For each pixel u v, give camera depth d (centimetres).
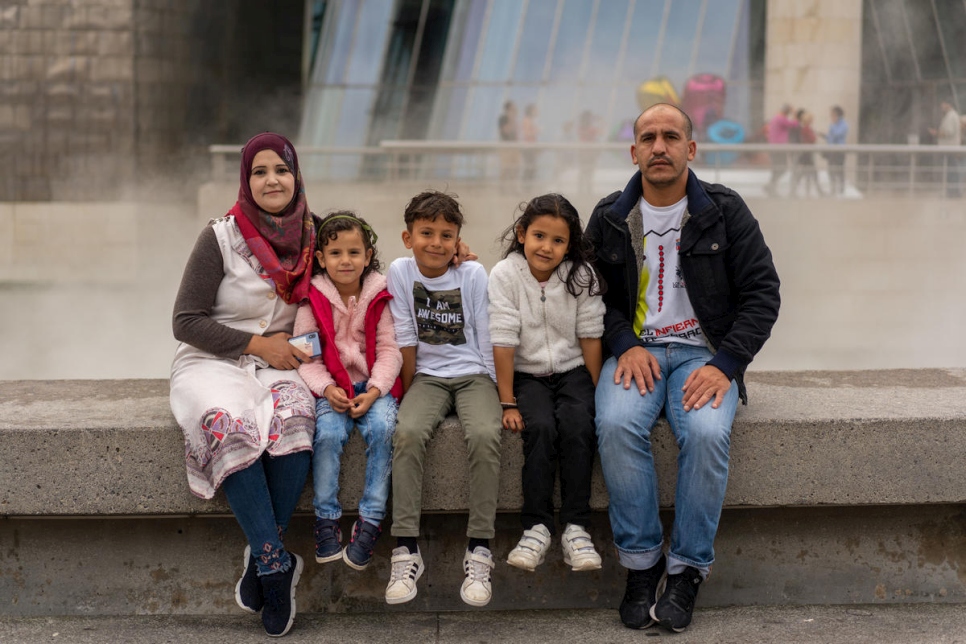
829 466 317
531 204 318
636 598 309
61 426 310
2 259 1992
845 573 335
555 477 317
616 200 338
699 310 325
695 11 1906
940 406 330
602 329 329
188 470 299
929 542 335
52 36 1992
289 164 324
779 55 1856
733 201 324
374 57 2022
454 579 332
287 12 2289
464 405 313
